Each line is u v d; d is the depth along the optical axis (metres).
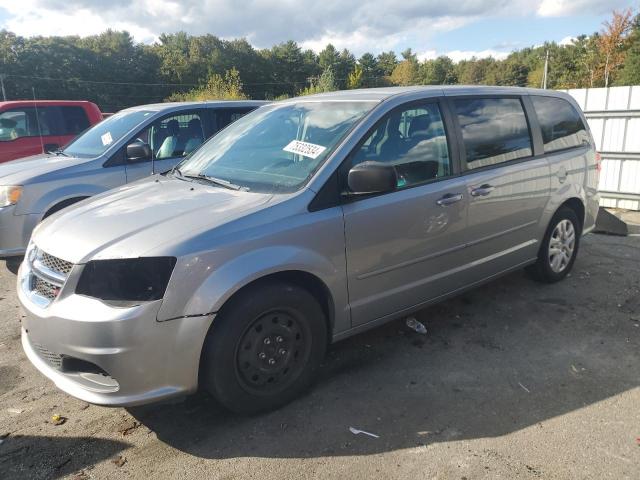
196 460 2.74
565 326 4.20
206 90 46.78
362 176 3.06
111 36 90.19
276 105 4.29
